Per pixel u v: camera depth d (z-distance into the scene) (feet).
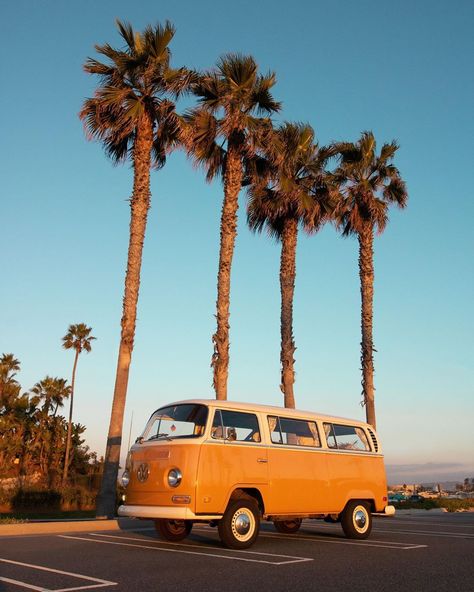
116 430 62.23
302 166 92.02
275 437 38.63
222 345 72.74
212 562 29.81
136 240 67.82
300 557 31.60
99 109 69.82
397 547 36.17
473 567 28.58
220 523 35.01
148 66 70.44
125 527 53.11
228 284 75.10
